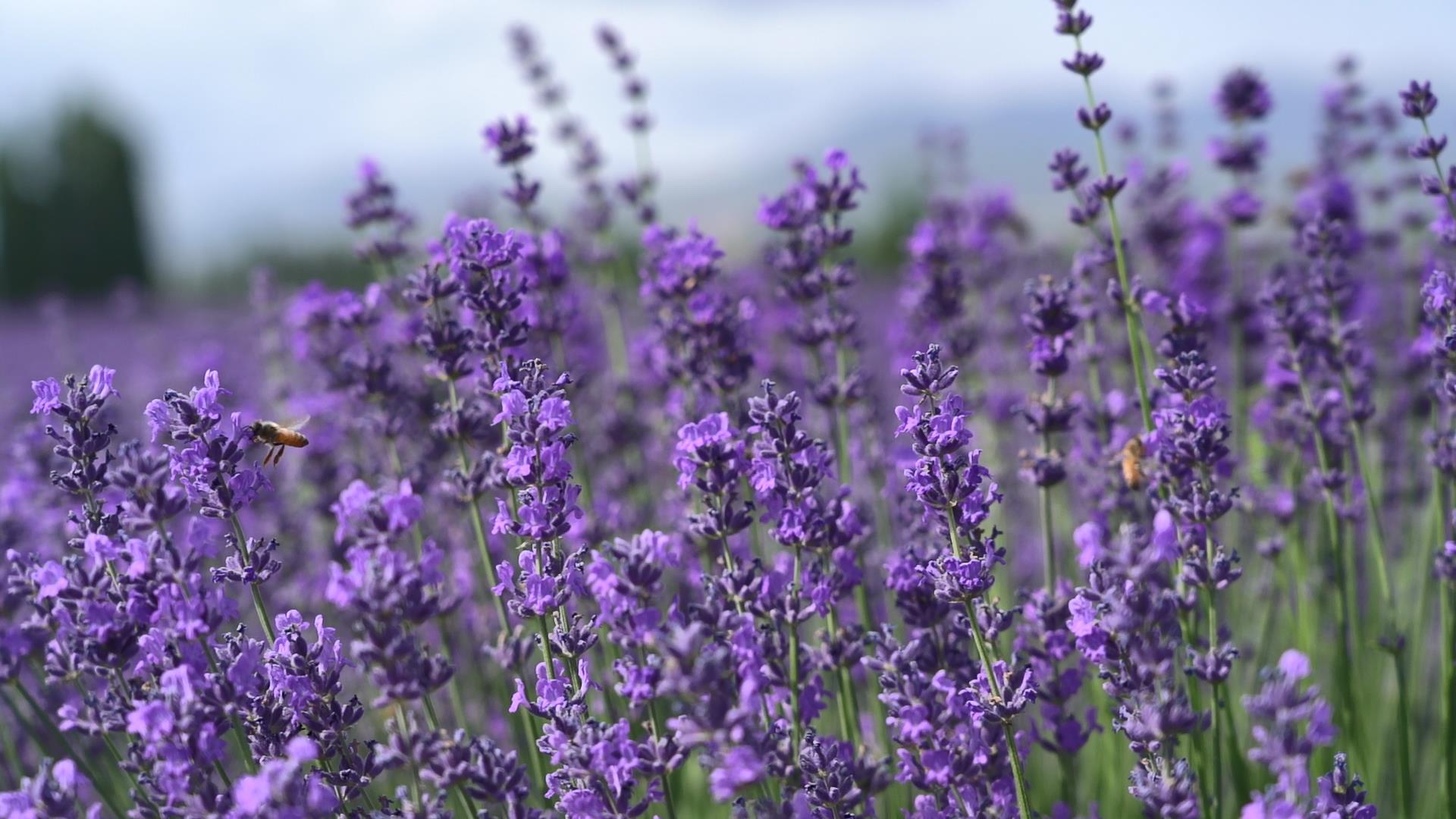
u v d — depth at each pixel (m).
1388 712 0.90
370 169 0.96
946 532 0.78
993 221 1.24
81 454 0.77
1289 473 0.91
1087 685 0.88
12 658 0.81
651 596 0.74
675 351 0.90
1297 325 0.87
